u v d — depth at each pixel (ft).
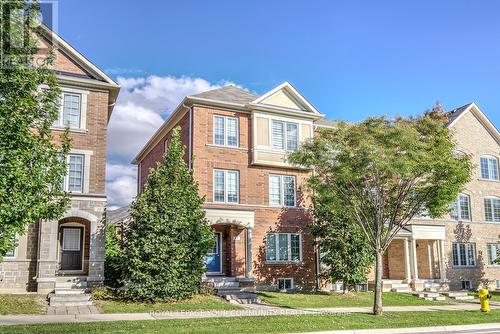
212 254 82.53
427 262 102.32
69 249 73.10
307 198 89.92
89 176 71.82
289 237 86.94
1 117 36.96
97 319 48.39
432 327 49.90
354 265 78.84
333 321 50.60
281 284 84.69
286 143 88.79
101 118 74.38
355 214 61.72
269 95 88.53
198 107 83.97
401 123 58.03
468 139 110.63
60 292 62.54
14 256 65.57
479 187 110.52
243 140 86.48
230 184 84.38
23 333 38.70
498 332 48.67
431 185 59.77
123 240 66.33
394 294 84.94
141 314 53.11
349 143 57.93
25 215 37.83
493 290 104.06
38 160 39.96
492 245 110.01
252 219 80.84
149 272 61.98
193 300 64.95
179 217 64.39
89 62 74.74
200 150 82.53
